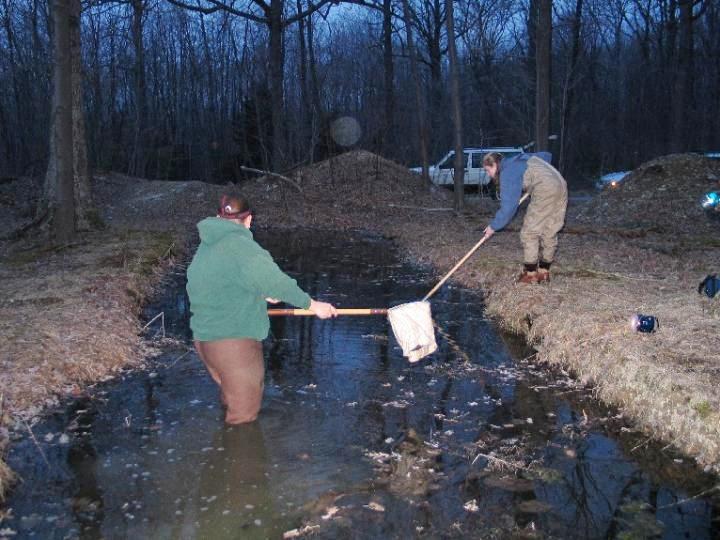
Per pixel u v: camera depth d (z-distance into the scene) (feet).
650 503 13.05
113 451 14.99
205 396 18.06
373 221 62.34
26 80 100.89
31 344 19.45
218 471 14.19
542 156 26.02
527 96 117.91
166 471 14.17
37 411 16.67
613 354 18.54
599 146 131.64
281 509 12.85
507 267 31.09
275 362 21.18
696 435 14.61
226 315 15.39
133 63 121.19
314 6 85.46
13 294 25.82
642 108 132.46
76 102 45.01
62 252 37.19
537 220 26.08
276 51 83.76
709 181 55.01
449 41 61.21
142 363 20.71
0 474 13.42
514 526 12.34
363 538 11.97
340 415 17.04
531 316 23.75
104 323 22.39
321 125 96.32
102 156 107.96
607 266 30.91
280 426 16.31
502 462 14.58
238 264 14.96
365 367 20.70
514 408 17.57
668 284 26.09
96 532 12.08
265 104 105.70
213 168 124.16
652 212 52.60
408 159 102.78
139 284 30.09
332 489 13.55
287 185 74.84
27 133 102.47
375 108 98.48
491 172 25.04
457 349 22.44
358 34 131.64
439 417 17.01
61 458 14.66
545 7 54.95
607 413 17.10
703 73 132.36
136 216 63.57
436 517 12.62
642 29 138.72
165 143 125.59
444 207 68.85
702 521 12.42
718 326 19.70
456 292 30.99
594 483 13.82
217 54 130.31
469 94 123.54
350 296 30.73
